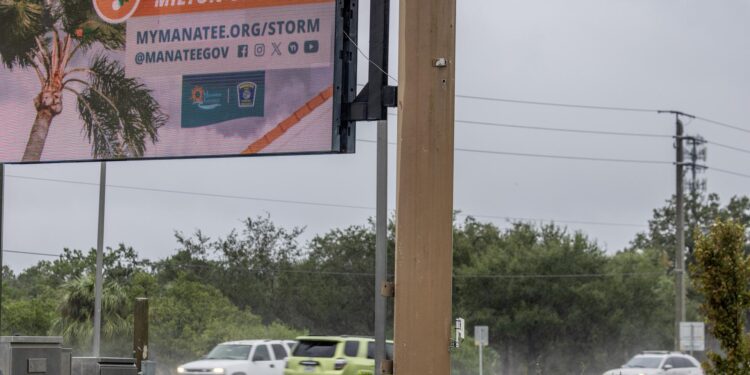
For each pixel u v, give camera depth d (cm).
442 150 1552
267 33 1916
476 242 9600
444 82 1559
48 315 6353
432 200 1543
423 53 1562
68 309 6194
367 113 1803
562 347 8994
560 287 9094
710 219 13475
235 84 1934
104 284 6341
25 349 1822
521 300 9019
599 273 9288
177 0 1992
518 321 8906
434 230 1540
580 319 9069
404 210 1546
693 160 8988
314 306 8206
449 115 1559
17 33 2100
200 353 6725
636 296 9425
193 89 1966
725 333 2612
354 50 1886
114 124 2023
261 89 1912
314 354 3962
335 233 8444
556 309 9106
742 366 2611
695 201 13462
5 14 2106
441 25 1566
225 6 1945
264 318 8131
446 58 1562
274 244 8325
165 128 1983
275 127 1898
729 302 2614
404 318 1529
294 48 1897
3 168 2123
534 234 9575
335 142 1855
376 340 1623
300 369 3947
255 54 1923
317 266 8338
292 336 7100
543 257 9119
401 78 1569
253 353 4250
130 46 2017
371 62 1795
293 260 8356
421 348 1519
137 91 2003
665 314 9644
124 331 6253
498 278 9050
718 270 2630
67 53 2066
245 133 1919
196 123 1959
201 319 6919
